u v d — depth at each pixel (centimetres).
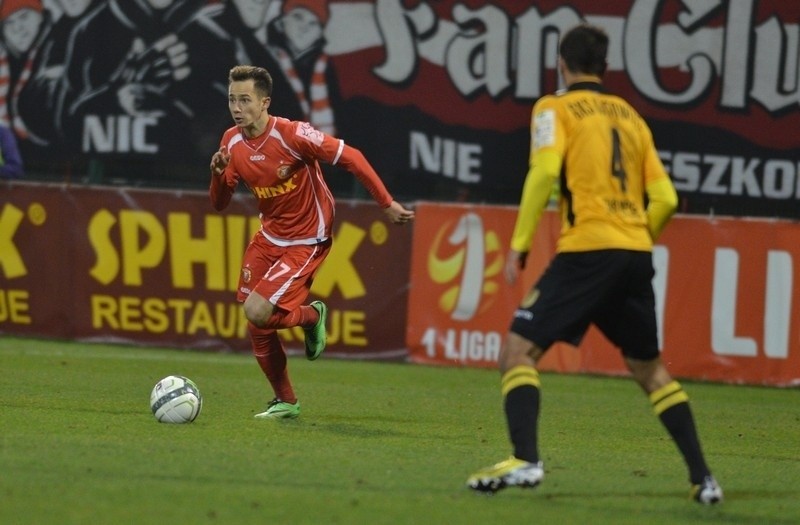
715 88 4281
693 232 3997
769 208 4312
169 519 1583
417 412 2955
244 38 4381
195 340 4228
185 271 4219
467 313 4125
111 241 4241
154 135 4450
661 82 4284
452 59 4316
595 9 4275
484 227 4106
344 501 1744
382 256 4159
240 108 2484
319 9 4341
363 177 2511
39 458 1970
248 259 2631
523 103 4322
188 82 4422
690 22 4269
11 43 4466
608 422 2956
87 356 3891
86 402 2803
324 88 4356
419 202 4150
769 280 3972
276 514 1641
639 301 1842
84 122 4469
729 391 3825
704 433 2842
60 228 4253
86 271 4253
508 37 4300
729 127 4288
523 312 1819
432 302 4144
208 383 3369
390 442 2383
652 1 4266
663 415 1872
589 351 4109
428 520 1644
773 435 2870
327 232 2617
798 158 4288
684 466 2261
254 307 2541
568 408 3219
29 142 4488
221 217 4197
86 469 1891
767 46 4262
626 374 4088
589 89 1872
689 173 4312
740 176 4306
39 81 4469
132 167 4478
